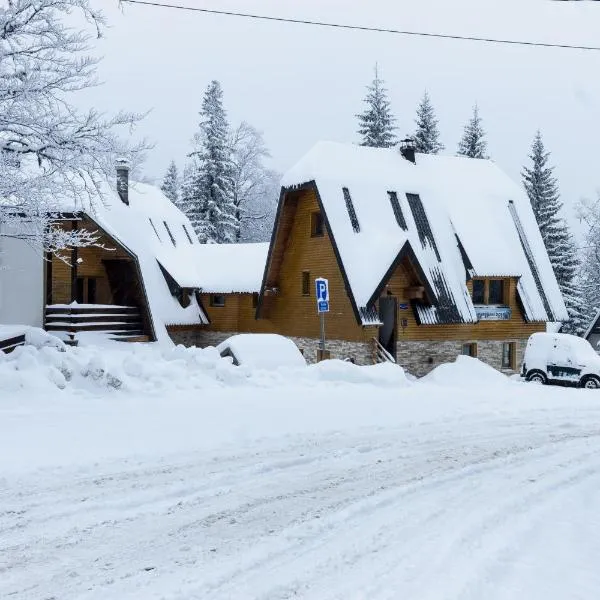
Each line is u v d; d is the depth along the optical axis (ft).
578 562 21.70
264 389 56.44
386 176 108.88
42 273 84.64
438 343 103.09
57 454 33.42
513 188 122.01
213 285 125.80
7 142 54.29
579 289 188.24
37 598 18.42
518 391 67.00
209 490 29.12
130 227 126.21
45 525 24.17
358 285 93.97
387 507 27.50
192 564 20.90
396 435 42.70
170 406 46.80
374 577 19.86
